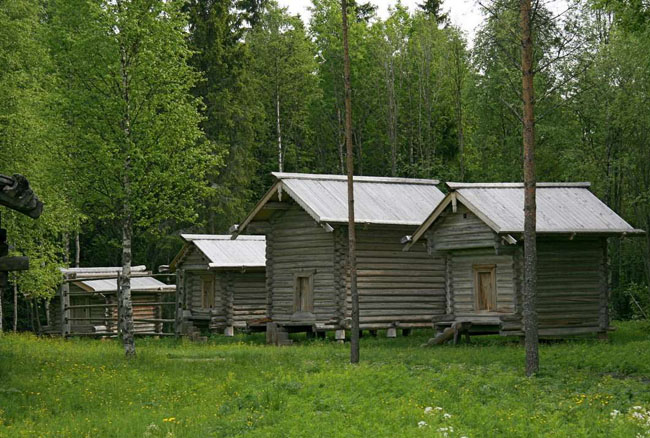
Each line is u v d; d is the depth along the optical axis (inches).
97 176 977.5
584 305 1121.4
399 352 1013.2
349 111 941.8
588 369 807.7
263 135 2425.0
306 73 2423.7
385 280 1299.2
